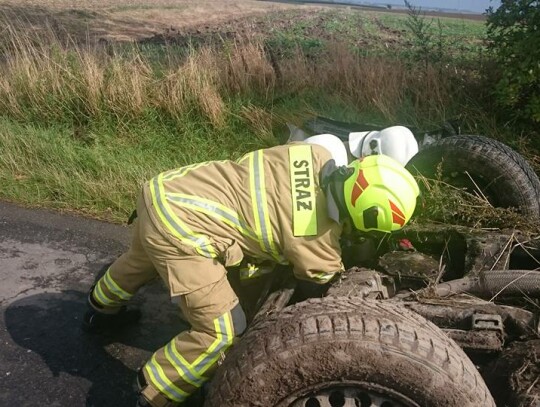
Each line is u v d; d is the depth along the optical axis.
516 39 5.83
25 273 4.59
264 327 2.53
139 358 3.75
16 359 3.71
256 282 3.36
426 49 7.14
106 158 6.13
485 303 3.07
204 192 3.02
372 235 2.99
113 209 5.54
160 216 2.98
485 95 6.41
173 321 4.07
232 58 7.41
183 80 6.93
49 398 3.44
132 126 6.80
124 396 3.47
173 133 6.75
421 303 3.08
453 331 2.89
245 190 2.99
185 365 2.96
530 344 2.81
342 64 7.10
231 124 6.77
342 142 5.05
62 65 7.32
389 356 2.36
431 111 6.38
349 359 2.37
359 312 2.48
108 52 8.67
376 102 6.48
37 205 5.62
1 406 3.37
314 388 2.46
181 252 2.95
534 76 5.69
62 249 4.93
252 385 2.46
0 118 7.03
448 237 3.75
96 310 3.78
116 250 4.95
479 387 2.40
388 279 3.40
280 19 12.51
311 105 6.79
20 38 8.48
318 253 2.92
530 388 2.68
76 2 14.79
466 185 4.44
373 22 12.14
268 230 2.94
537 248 3.66
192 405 3.27
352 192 2.85
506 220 4.10
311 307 2.54
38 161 6.18
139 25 12.14
